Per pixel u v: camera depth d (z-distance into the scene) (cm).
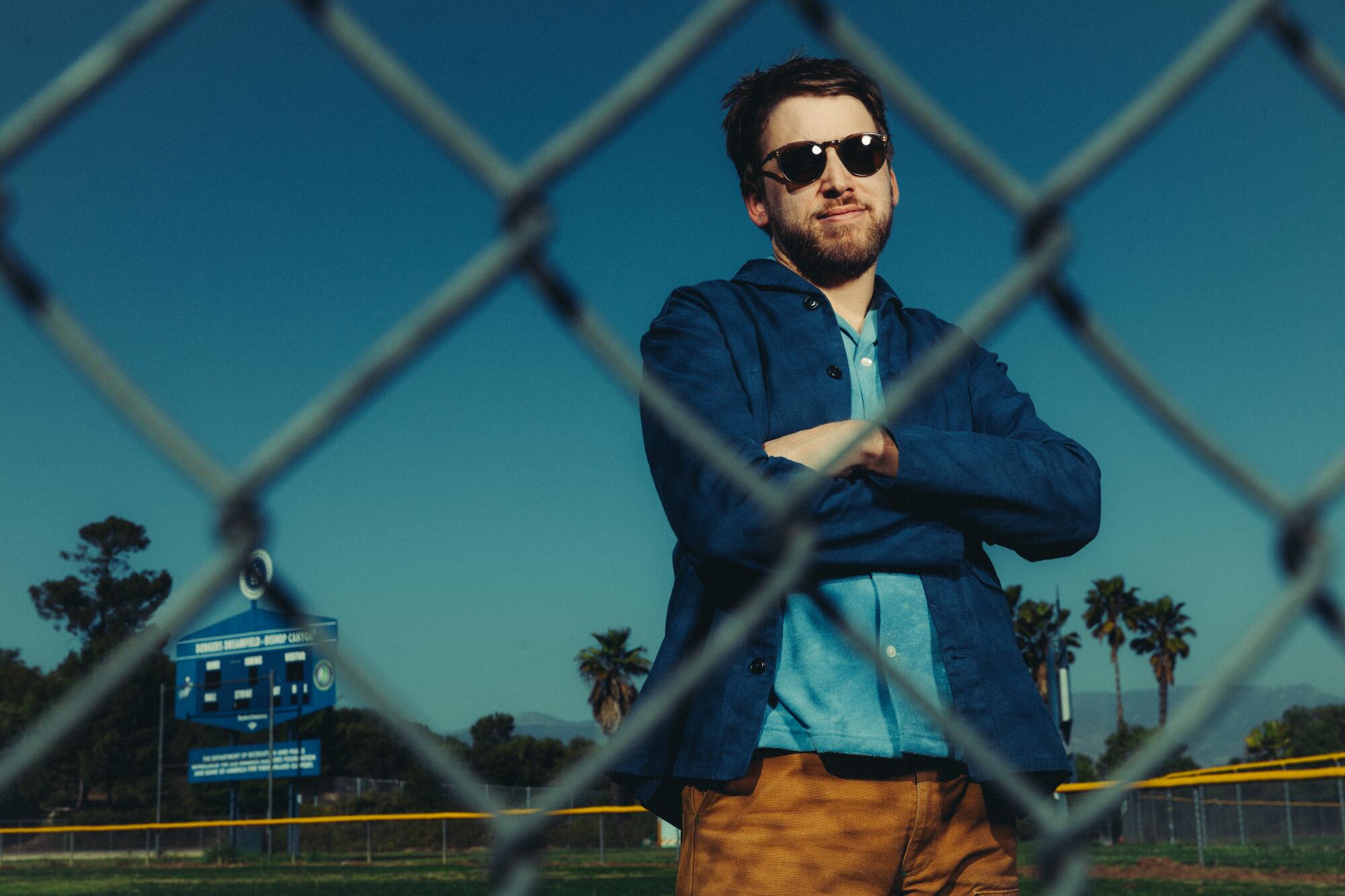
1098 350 97
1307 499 98
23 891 1941
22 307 73
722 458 97
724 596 201
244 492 76
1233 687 95
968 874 203
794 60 236
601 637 4894
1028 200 93
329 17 81
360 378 79
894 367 225
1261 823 2794
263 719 3959
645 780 214
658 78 85
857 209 228
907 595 201
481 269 83
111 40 70
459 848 3847
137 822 5656
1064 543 209
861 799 195
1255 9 94
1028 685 209
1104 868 1911
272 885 2006
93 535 6506
